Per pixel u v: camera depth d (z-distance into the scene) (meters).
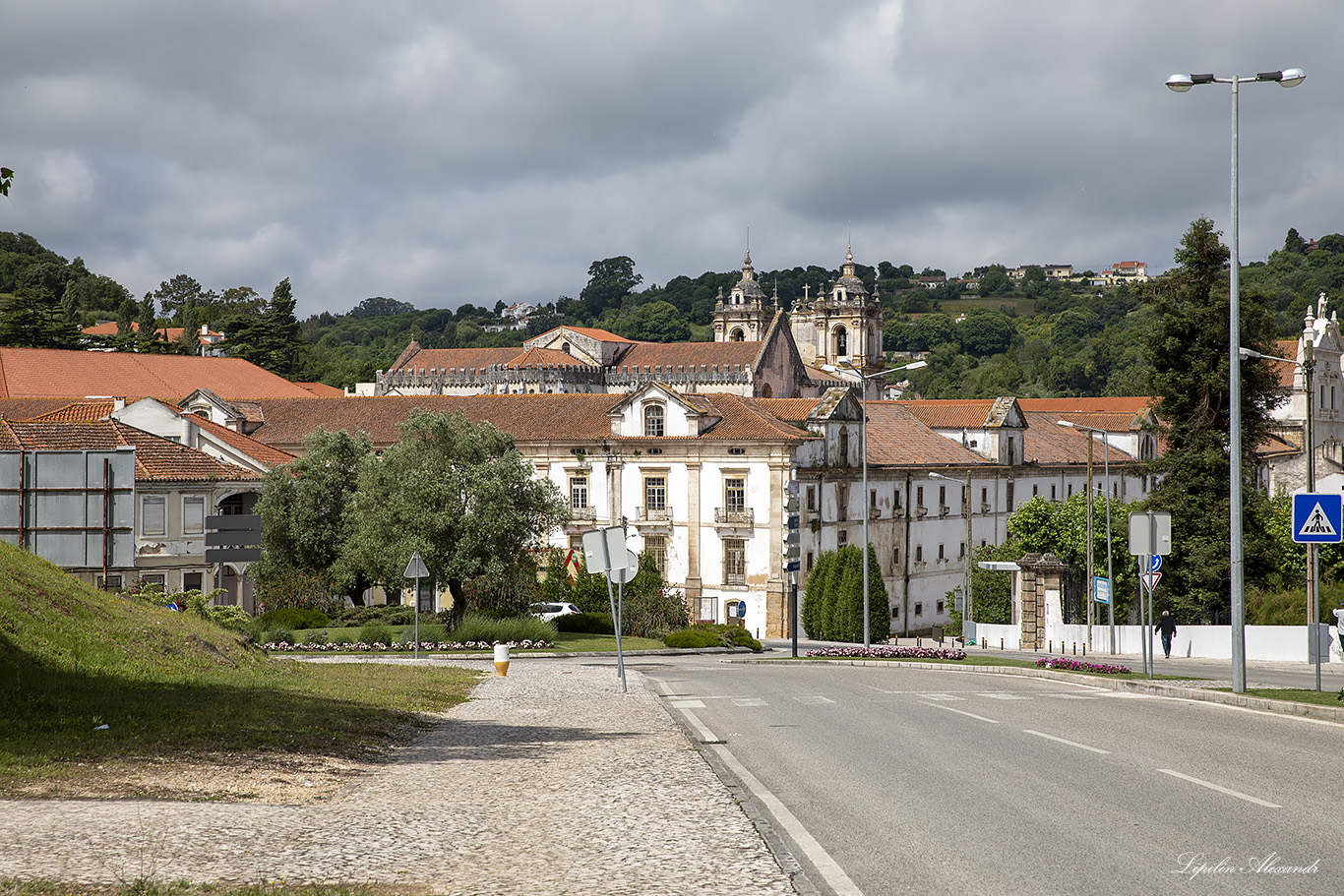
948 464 95.44
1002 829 11.50
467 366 182.25
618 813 12.19
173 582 56.88
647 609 63.50
